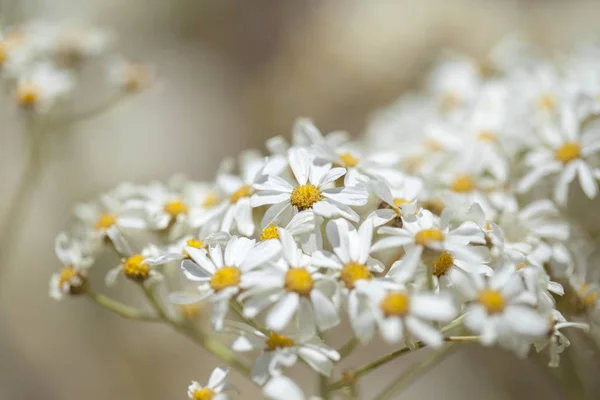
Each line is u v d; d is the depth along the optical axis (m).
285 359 0.21
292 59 0.45
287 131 0.45
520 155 0.25
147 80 0.30
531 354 0.25
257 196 0.22
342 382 0.22
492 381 0.35
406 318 0.20
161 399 0.38
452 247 0.21
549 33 0.42
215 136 0.47
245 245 0.21
